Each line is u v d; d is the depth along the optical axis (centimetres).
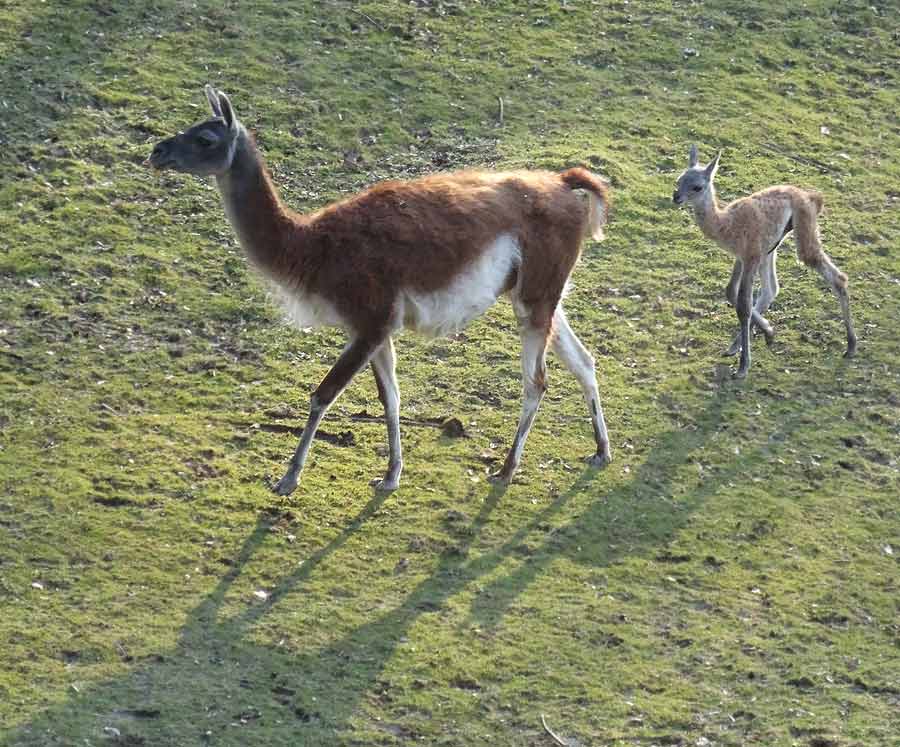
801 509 2125
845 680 1791
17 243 2583
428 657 1758
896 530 2095
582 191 2142
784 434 2305
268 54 3278
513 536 2012
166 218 2731
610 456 2206
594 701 1716
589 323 2578
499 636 1809
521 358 2333
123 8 3353
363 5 3534
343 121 3088
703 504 2119
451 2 3622
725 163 3128
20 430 2125
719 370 2470
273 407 2272
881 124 3384
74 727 1584
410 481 2116
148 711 1620
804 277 2777
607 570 1959
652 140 3184
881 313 2678
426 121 3145
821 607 1919
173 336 2420
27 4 3297
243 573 1884
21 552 1875
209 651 1734
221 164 1911
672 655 1808
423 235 1970
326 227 1950
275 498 2045
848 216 2988
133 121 2980
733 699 1739
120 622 1769
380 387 2059
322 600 1848
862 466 2242
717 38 3641
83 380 2272
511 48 3459
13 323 2386
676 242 2858
